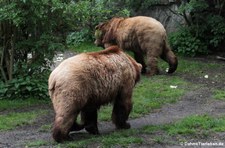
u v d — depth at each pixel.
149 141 10.09
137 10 24.95
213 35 22.27
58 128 9.73
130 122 12.27
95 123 10.95
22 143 10.51
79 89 9.62
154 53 17.83
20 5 14.09
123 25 18.50
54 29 15.41
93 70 9.88
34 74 15.45
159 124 11.82
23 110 13.77
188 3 21.41
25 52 15.64
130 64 10.77
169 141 10.11
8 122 12.38
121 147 9.71
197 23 22.27
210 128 11.09
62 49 15.15
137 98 14.73
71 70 9.65
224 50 22.23
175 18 23.97
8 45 15.33
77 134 10.95
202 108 13.57
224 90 15.79
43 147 9.90
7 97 14.80
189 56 22.05
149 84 16.73
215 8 22.53
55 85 9.68
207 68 19.48
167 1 24.09
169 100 14.49
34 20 14.37
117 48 10.70
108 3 23.86
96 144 9.90
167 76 18.06
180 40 22.36
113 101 10.87
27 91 14.89
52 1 14.24
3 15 13.95
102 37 19.41
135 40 18.14
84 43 25.45
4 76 15.37
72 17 15.14
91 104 10.14
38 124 12.35
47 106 14.20
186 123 11.41
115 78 10.30
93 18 20.80
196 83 16.97
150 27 17.75
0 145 10.44
